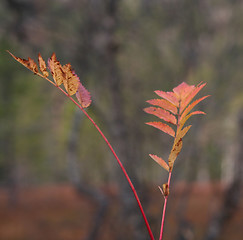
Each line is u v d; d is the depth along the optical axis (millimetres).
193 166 6012
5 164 17672
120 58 6070
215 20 6336
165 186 688
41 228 9656
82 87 657
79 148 7410
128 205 5098
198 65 6277
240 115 5215
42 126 17125
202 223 7137
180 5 6254
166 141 5594
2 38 5922
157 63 6184
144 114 5656
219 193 6172
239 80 6242
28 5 5527
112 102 5344
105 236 5750
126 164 5219
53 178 20438
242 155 5164
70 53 5688
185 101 704
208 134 7070
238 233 6371
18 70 14117
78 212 10430
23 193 15430
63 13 5723
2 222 10891
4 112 16141
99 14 5402
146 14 6266
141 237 5023
